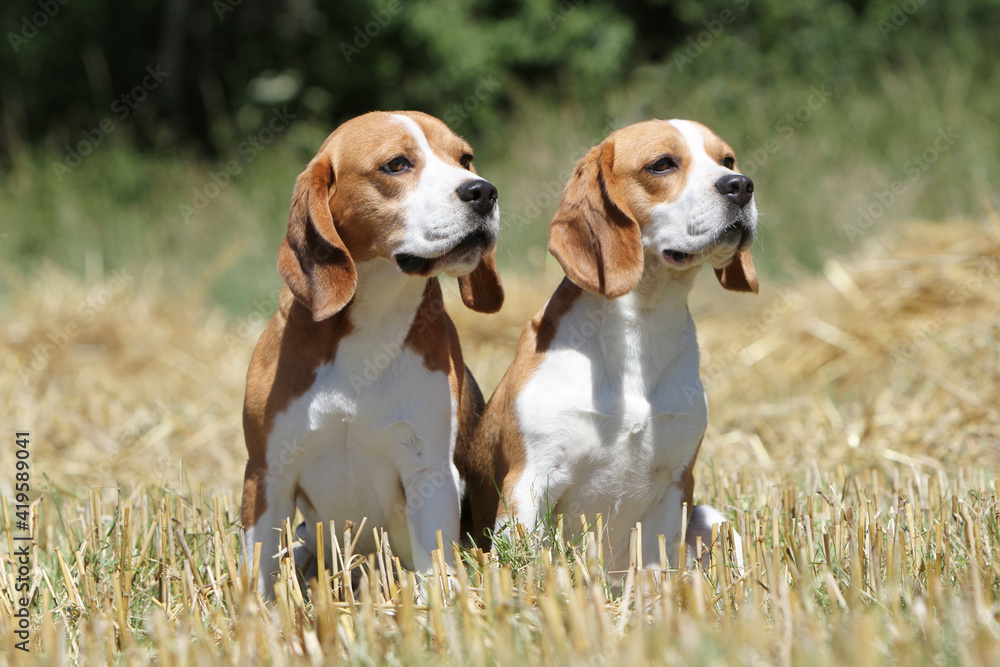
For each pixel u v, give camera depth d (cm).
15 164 2172
